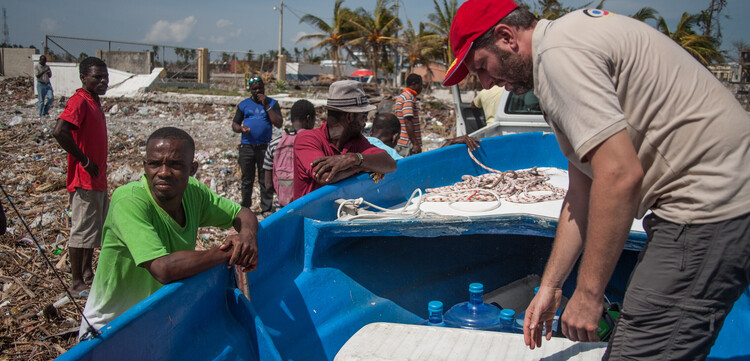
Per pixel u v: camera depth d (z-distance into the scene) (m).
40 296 4.09
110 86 19.39
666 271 1.57
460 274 3.55
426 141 13.28
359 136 3.61
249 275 2.48
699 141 1.48
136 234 1.94
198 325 2.01
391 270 3.24
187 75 25.34
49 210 6.11
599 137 1.41
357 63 43.50
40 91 14.35
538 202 3.53
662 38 1.54
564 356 1.98
